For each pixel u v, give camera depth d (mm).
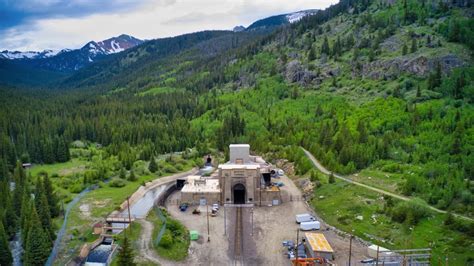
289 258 103938
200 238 116750
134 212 138000
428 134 162000
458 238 99938
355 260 100438
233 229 123188
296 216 127438
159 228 121188
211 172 193750
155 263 101250
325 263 98312
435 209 114562
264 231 121250
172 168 196750
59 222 125750
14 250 107625
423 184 126938
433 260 95625
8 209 115500
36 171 189125
